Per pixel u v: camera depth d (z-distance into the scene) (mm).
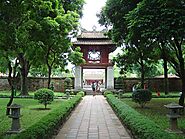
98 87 39344
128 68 30734
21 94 28844
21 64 28500
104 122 13055
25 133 6930
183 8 12977
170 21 12641
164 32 12836
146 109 17391
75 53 27969
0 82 39438
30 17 13266
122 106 14023
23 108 17875
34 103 21328
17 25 10656
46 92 17828
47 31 16844
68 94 28109
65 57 27797
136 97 17984
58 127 10859
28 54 22234
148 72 36844
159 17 12930
